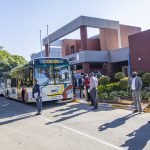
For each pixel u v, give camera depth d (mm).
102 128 9664
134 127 9516
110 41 33938
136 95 12469
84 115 12766
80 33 31188
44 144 8117
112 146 7395
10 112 15875
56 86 17828
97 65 34312
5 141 8797
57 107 16625
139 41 24297
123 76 22938
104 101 17422
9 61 54344
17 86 21797
